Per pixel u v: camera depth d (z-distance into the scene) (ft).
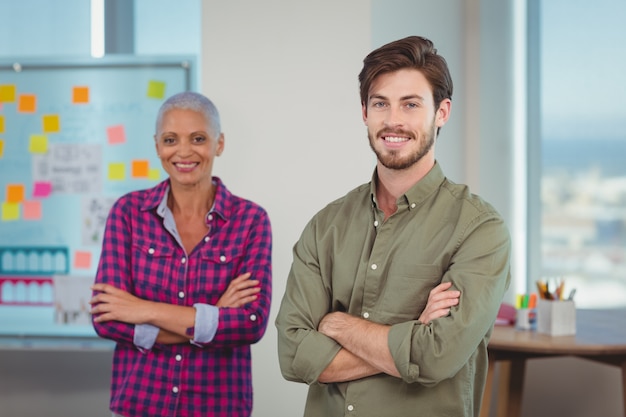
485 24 13.52
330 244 6.70
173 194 8.29
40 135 11.80
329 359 6.27
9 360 12.22
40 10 12.39
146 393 7.83
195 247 8.05
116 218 8.13
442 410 6.16
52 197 11.79
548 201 13.33
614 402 12.25
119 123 11.71
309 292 6.63
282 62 10.86
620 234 12.12
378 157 6.31
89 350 11.77
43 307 11.75
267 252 8.13
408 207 6.42
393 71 6.22
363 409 6.22
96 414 12.17
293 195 10.88
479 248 6.16
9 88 11.81
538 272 13.47
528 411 12.65
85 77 11.75
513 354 9.95
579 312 11.59
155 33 12.41
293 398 10.94
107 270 7.92
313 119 10.84
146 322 7.68
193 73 11.64
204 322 7.68
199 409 7.85
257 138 10.92
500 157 13.66
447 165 13.14
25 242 11.80
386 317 6.31
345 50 10.78
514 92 13.78
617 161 12.17
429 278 6.25
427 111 6.23
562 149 13.08
